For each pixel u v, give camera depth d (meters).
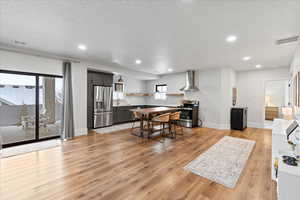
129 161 2.76
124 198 1.75
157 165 2.61
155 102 7.88
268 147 3.56
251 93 6.03
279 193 1.22
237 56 3.96
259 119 5.86
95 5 1.77
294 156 1.59
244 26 2.27
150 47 3.32
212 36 2.67
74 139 4.15
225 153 3.18
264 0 1.63
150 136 4.54
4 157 2.88
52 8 1.84
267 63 4.77
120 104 7.04
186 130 5.40
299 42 2.56
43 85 3.96
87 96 5.12
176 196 1.80
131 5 1.77
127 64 5.14
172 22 2.19
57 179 2.13
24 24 2.27
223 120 5.60
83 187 1.95
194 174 2.31
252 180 2.16
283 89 7.57
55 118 4.24
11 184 2.00
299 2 1.65
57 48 3.44
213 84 5.80
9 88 3.49
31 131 3.83
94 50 3.57
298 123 2.03
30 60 3.64
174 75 7.10
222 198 1.77
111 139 4.18
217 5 1.75
